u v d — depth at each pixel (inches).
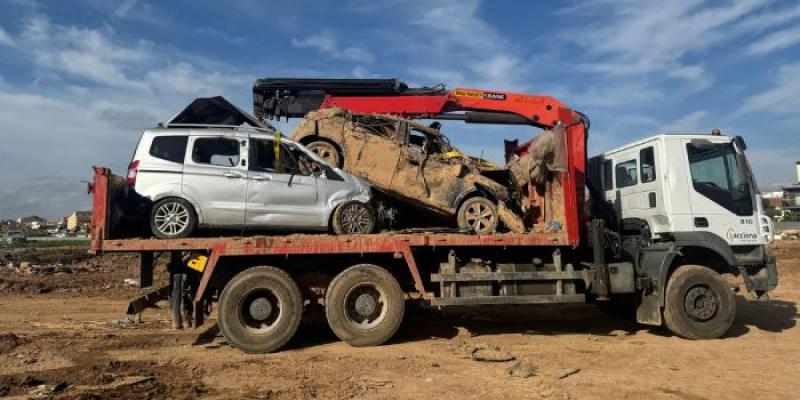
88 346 329.7
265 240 323.0
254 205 336.5
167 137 333.4
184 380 254.5
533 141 394.3
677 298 352.8
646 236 378.3
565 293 358.9
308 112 417.1
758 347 331.9
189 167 329.1
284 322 316.5
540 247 366.3
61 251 1186.6
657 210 370.3
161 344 338.6
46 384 244.7
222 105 369.1
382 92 422.9
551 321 430.6
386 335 329.7
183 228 324.2
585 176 398.6
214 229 336.8
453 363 288.4
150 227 331.6
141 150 329.7
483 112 431.5
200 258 325.1
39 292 626.2
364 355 307.0
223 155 339.0
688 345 337.4
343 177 359.6
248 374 266.2
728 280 376.8
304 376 262.2
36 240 1945.1
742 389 245.0
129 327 398.3
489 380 255.3
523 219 401.1
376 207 376.5
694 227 363.9
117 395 228.5
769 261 370.0
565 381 255.8
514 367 278.1
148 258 335.9
